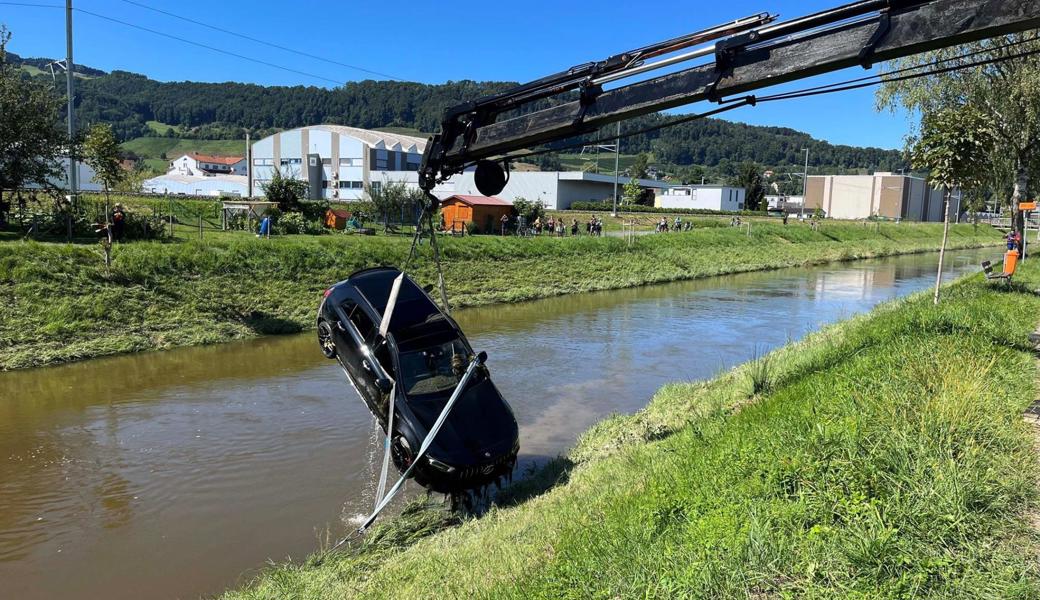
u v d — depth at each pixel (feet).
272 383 49.93
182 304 66.28
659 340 66.85
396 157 283.18
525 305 90.02
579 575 16.12
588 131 25.36
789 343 56.54
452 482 29.78
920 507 14.85
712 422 28.63
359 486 32.32
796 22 19.85
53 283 60.75
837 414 22.13
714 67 21.40
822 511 15.79
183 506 30.09
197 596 23.45
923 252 202.28
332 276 81.30
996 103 82.12
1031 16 16.38
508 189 244.42
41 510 29.58
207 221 134.21
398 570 22.22
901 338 33.94
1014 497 15.81
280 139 289.33
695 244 148.36
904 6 18.35
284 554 26.05
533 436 39.11
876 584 12.71
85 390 47.37
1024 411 21.76
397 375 33.06
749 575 13.74
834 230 202.59
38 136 88.58
